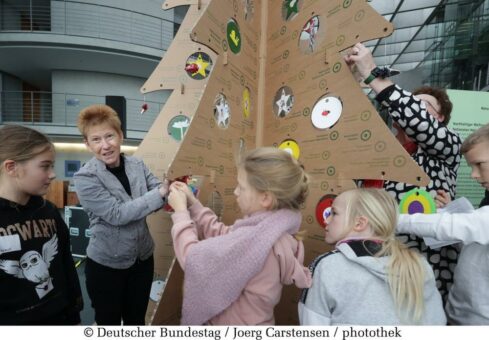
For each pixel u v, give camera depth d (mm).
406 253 645
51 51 6930
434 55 4098
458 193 1770
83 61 7414
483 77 3088
